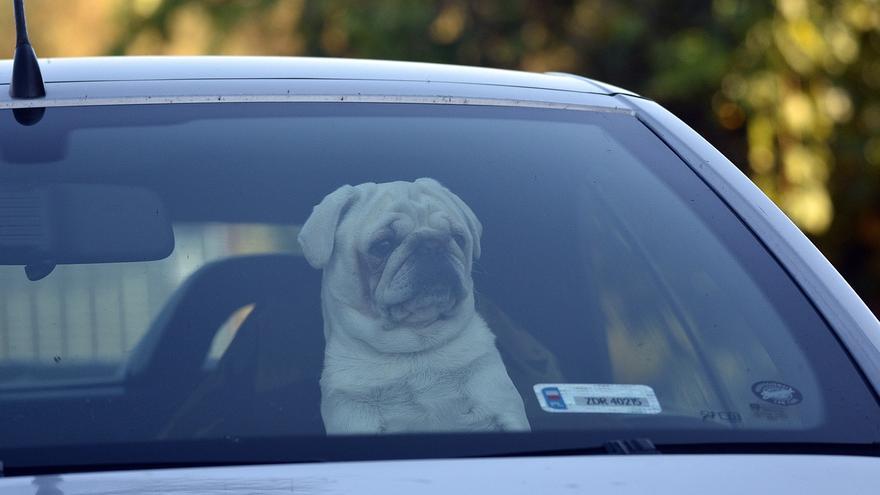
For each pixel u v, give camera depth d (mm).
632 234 4238
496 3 17938
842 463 3346
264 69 4617
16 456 3311
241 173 4074
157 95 4309
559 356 3877
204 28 19266
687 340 3922
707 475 3225
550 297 4008
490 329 3895
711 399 3729
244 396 3607
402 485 3074
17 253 3875
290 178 4086
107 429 3451
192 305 3838
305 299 3865
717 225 4211
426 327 3842
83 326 3785
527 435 3502
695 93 16719
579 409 3660
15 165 4004
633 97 4945
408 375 3758
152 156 4094
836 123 16984
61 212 3941
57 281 3838
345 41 18453
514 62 17812
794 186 16219
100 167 4027
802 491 3191
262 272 3908
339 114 4359
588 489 3115
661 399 3746
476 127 4426
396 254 3914
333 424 3539
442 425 3562
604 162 4430
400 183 4098
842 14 16172
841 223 18234
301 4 18656
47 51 27781
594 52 17641
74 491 3037
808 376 3703
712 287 4027
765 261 4070
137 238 3930
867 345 3779
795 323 3855
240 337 3773
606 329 3980
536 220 4148
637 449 3453
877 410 3598
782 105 15945
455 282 3924
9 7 28750
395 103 4445
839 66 16422
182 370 3680
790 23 15812
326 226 3971
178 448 3379
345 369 3729
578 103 4719
